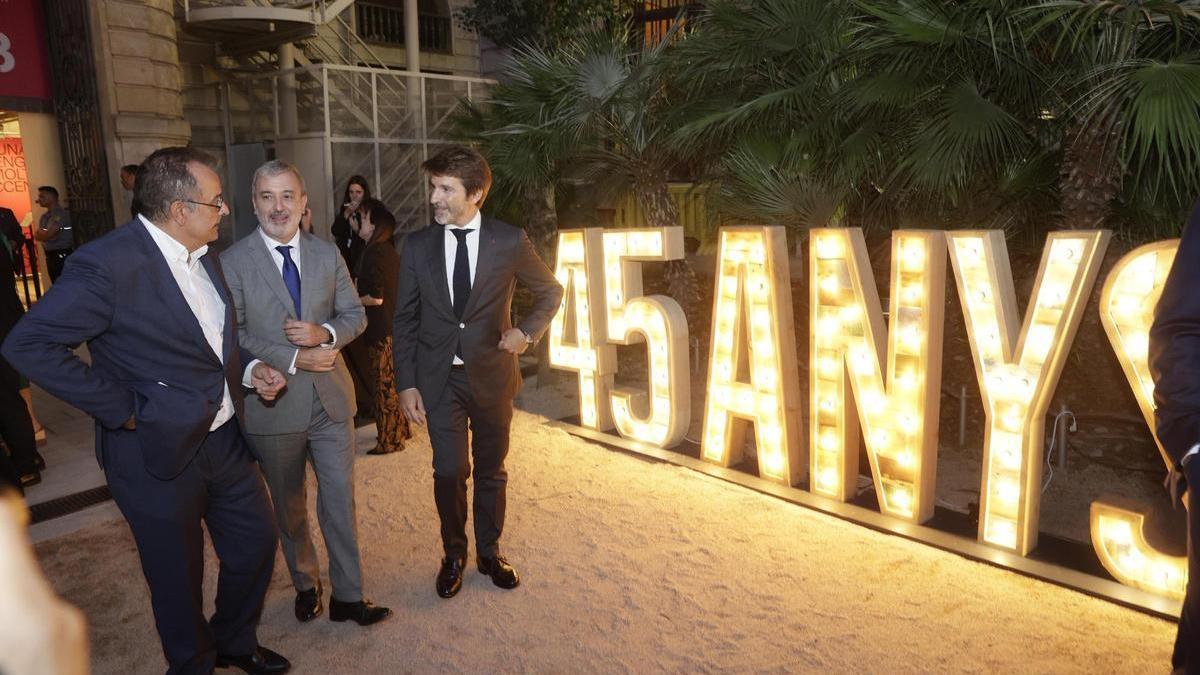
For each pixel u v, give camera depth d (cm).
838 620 338
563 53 773
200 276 279
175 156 263
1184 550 338
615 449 551
